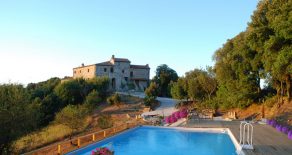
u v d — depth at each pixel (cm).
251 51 4438
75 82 8188
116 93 7806
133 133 3294
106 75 9975
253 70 4669
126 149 2495
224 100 5456
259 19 4022
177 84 7200
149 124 3825
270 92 5209
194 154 2289
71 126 3859
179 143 2722
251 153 1953
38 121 2627
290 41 3331
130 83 10262
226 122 3938
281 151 2016
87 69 10469
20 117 2155
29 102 2408
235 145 2464
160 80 9800
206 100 6244
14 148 2183
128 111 6456
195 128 3388
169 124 3812
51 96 7538
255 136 2666
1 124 2014
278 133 2862
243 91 4981
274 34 3641
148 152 2386
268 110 4500
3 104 2116
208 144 2658
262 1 4125
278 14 3391
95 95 7338
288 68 3250
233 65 4972
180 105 6694
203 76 6450
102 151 1731
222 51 6138
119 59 10444
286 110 4050
